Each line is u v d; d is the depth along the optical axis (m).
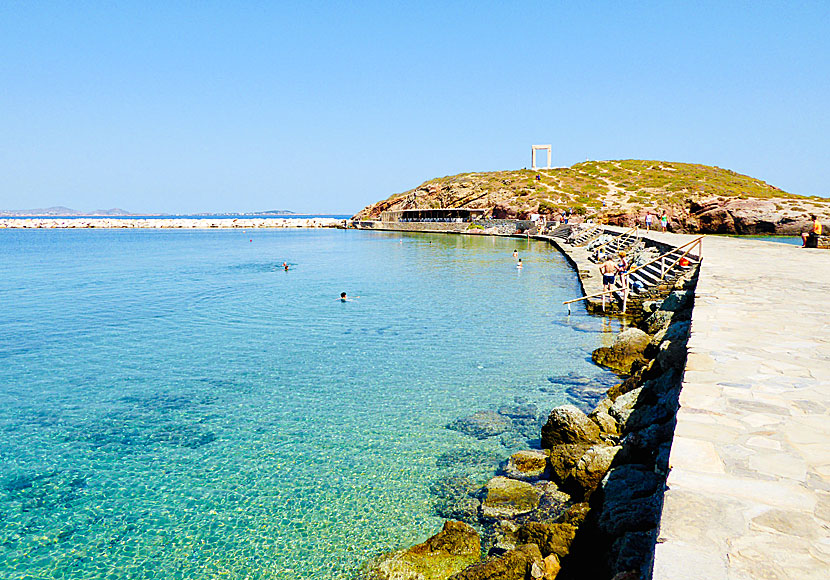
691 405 6.52
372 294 31.33
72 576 7.68
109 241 89.75
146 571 7.75
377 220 123.19
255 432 12.22
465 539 7.87
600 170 112.19
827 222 55.44
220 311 26.70
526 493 9.15
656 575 3.54
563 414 10.86
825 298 14.07
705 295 14.60
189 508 9.26
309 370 16.77
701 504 4.32
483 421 12.59
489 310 26.12
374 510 9.09
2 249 70.81
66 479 10.30
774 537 3.89
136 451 11.39
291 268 45.97
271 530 8.62
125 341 20.77
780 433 5.68
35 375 16.58
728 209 64.00
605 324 22.72
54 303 29.41
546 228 78.44
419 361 17.59
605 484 7.98
